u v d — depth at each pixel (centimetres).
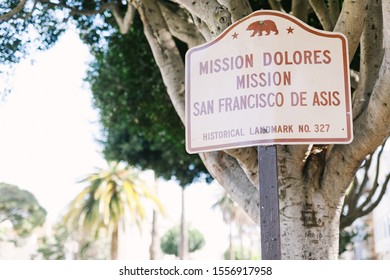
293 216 439
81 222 3181
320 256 434
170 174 1617
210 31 467
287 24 336
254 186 468
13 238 4475
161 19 570
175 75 543
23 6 638
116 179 3102
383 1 348
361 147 409
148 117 1184
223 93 334
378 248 2594
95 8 808
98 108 1356
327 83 329
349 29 415
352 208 997
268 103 324
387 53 362
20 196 4488
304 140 320
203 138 335
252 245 4922
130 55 1031
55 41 751
